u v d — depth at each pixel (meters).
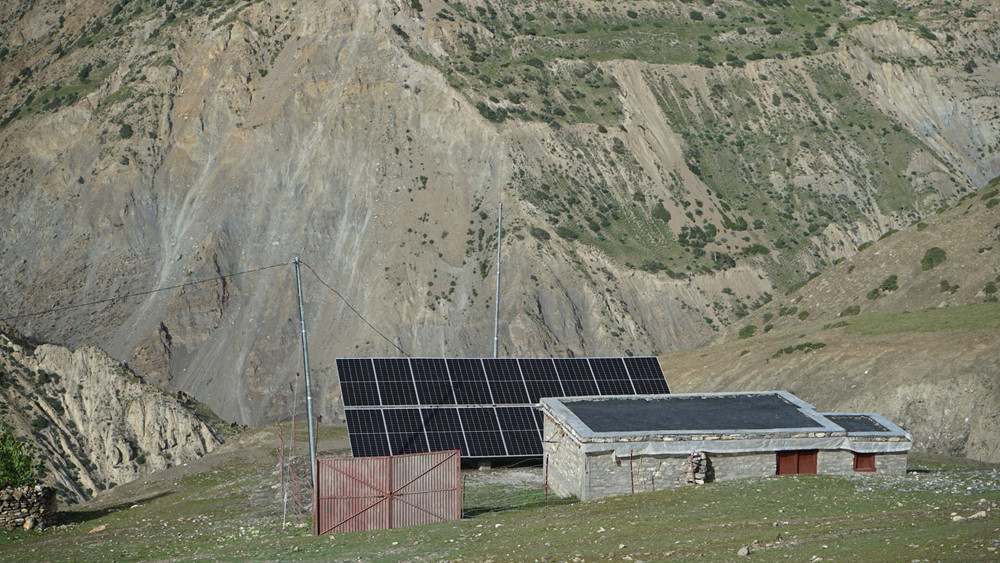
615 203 160.25
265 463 68.19
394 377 54.19
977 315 74.31
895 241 106.31
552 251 146.00
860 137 182.62
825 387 73.38
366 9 183.00
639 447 41.94
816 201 168.00
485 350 135.75
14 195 170.38
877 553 26.05
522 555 31.14
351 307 144.50
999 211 99.75
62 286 157.12
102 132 175.38
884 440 43.38
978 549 24.97
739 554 27.53
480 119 164.38
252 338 143.75
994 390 62.53
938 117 193.50
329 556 35.25
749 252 155.00
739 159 175.25
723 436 42.34
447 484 41.56
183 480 65.06
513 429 53.22
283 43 185.00
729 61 193.25
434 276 145.88
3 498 46.47
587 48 192.00
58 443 96.00
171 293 151.88
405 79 172.88
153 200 166.25
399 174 161.38
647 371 58.72
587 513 38.00
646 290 145.12
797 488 38.16
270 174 165.75
